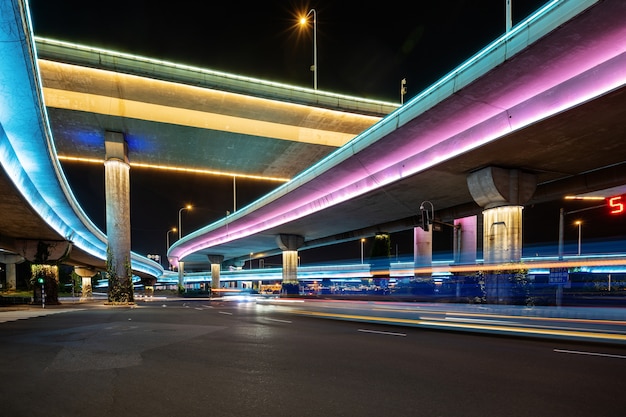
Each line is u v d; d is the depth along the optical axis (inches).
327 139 1844.2
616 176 836.6
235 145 1809.8
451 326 572.4
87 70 1349.7
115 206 1481.3
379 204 1208.8
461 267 1353.3
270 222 1717.5
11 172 811.4
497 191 815.1
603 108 545.3
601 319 551.8
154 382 262.1
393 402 217.3
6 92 596.4
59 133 1604.3
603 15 448.5
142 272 3732.8
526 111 608.1
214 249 2728.8
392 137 826.2
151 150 1841.8
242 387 248.5
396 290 1155.3
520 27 523.2
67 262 2544.3
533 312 620.1
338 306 992.9
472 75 598.2
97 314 893.8
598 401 217.8
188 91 1489.9
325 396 229.0
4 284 3110.2
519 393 232.4
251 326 597.6
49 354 364.5
